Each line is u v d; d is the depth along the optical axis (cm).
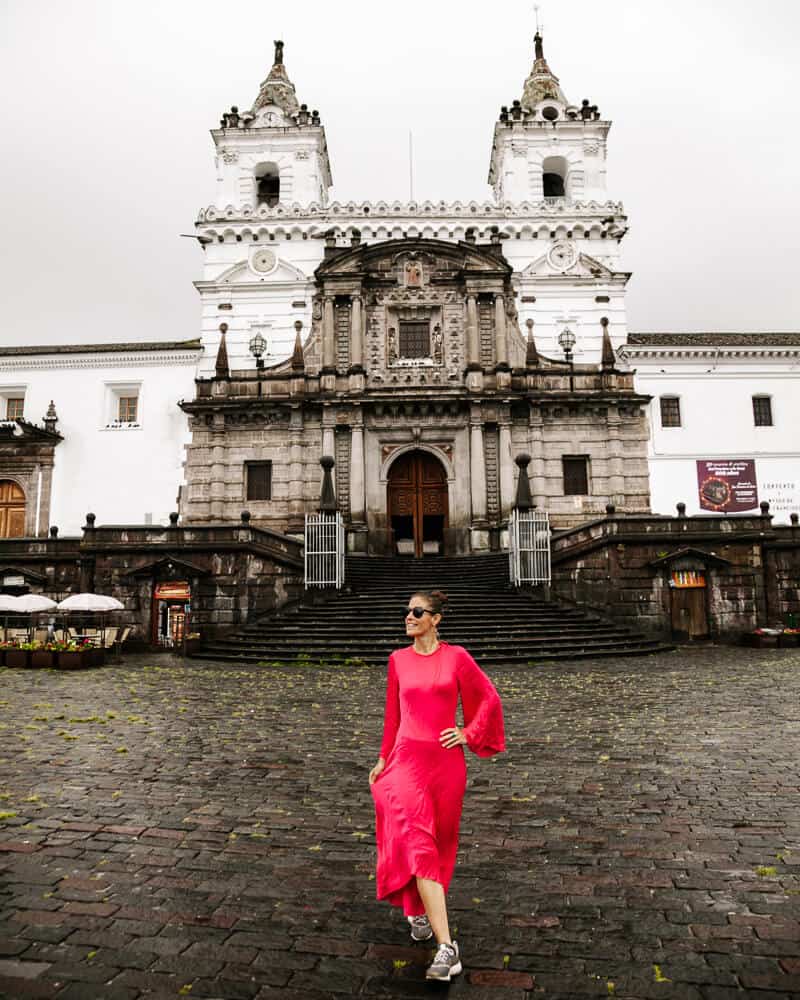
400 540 3738
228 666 2192
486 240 4041
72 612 3023
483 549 3541
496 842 680
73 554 3175
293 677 1911
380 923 518
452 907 543
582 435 3678
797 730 1167
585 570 2891
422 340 3850
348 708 1413
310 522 2862
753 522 2902
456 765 484
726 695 1536
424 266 3859
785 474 3812
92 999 420
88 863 624
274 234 4047
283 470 3647
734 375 3888
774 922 516
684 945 484
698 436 3828
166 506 3831
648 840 682
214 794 830
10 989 429
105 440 3912
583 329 3962
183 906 543
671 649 2589
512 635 2438
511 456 3638
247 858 639
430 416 3700
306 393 3694
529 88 4444
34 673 2028
